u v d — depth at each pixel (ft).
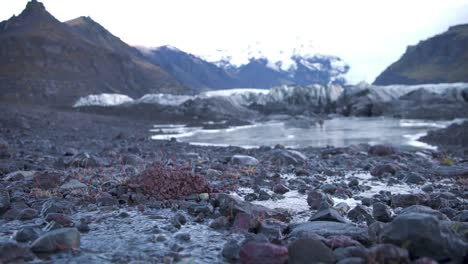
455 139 85.40
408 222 15.02
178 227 20.70
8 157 48.80
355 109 245.04
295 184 34.68
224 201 22.80
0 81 305.32
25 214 22.22
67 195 27.81
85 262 15.56
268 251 14.99
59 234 17.03
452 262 14.32
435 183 36.37
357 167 48.26
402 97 252.42
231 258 16.05
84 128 131.44
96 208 24.71
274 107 264.93
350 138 111.86
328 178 39.78
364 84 269.85
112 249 17.11
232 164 47.24
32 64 340.80
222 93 394.32
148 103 241.96
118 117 212.23
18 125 106.22
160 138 117.08
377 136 115.65
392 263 13.48
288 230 19.54
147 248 17.24
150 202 25.90
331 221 20.30
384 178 39.52
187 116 219.20
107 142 84.74
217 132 144.25
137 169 40.55
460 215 20.74
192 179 28.12
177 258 16.03
